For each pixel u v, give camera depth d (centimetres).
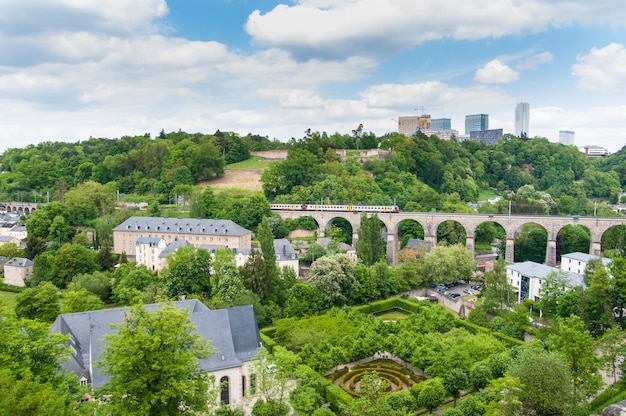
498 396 7556
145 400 6225
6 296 17988
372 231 19488
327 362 10712
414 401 9188
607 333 11144
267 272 15138
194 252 16338
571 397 7969
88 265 18500
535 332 12656
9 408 5584
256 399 9094
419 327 12800
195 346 7075
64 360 7500
